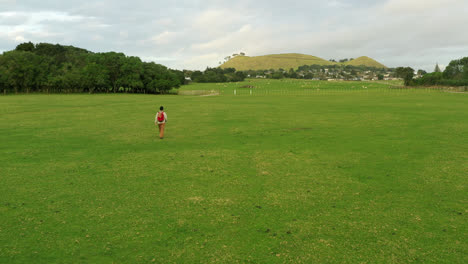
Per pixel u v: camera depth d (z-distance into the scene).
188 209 9.41
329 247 7.21
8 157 15.95
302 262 6.62
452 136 21.31
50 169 13.74
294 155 16.36
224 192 10.87
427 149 17.41
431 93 88.50
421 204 9.71
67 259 6.76
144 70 119.50
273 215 8.97
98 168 13.95
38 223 8.46
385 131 23.64
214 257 6.83
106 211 9.27
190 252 7.03
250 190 11.07
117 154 16.75
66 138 21.53
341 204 9.76
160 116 21.11
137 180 12.23
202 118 33.25
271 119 31.83
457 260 6.67
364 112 37.59
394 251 7.03
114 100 68.44
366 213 9.07
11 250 7.09
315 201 10.02
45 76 113.69
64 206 9.63
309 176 12.70
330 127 26.00
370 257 6.80
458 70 136.25
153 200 10.13
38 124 28.56
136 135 22.84
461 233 7.82
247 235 7.80
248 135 22.59
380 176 12.60
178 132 24.12
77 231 8.03
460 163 14.41
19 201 10.03
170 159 15.62
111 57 116.75
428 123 27.66
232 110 42.16
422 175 12.66
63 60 149.12
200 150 17.73
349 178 12.40
